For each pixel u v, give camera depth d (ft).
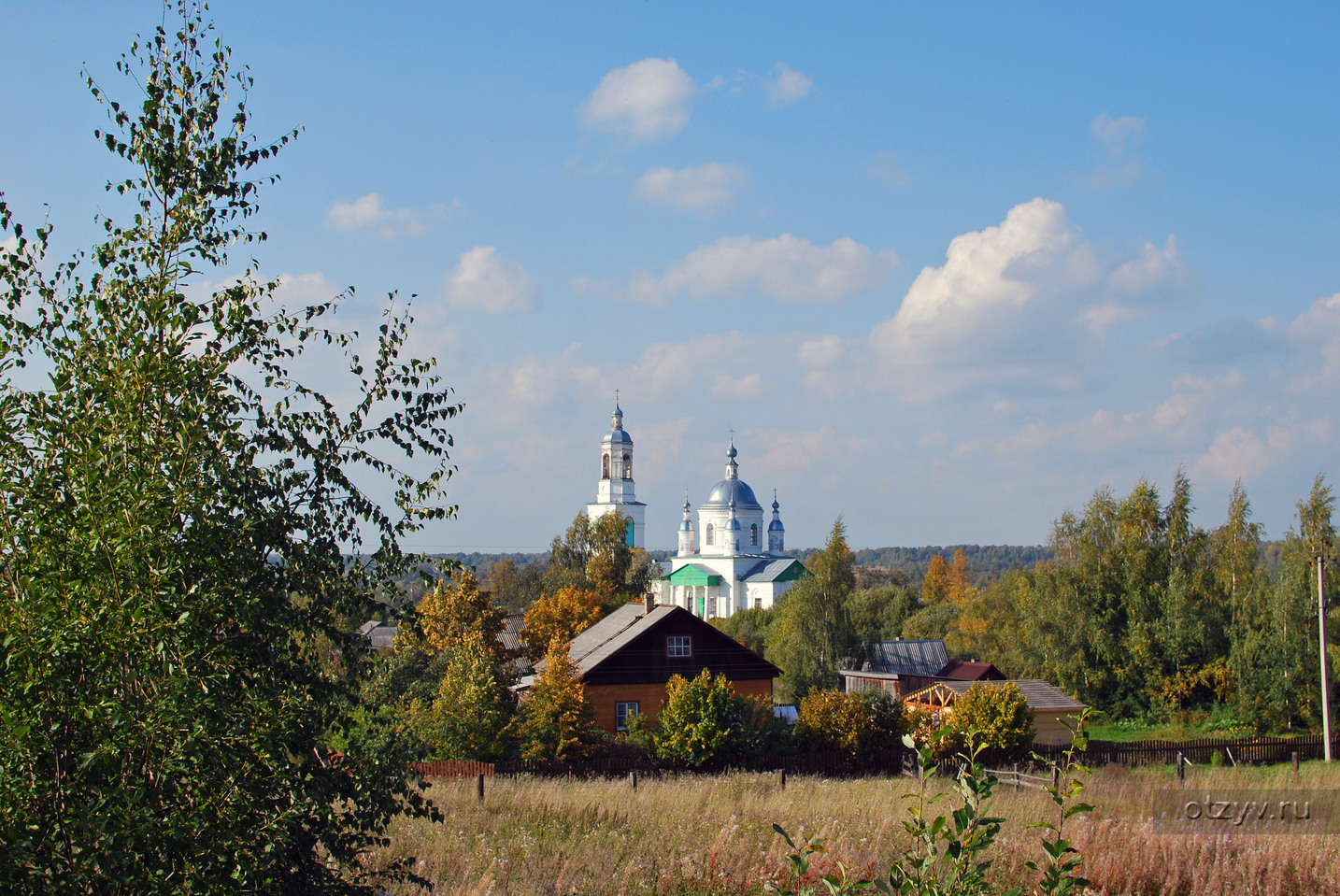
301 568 20.93
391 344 22.93
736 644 130.72
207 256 21.57
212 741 18.22
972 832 17.21
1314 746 105.60
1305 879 35.12
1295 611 144.66
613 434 413.59
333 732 21.40
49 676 17.88
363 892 21.49
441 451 23.12
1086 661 168.66
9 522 18.53
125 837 17.13
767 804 55.21
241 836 19.10
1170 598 161.17
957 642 251.39
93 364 19.80
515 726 95.61
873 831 41.45
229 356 21.21
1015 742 92.94
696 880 34.17
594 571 268.41
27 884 17.42
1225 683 156.97
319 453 21.79
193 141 21.33
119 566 18.38
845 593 195.52
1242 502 164.04
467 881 32.37
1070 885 17.83
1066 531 176.35
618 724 125.39
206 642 19.10
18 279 20.22
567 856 37.70
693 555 386.32
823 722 97.86
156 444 19.25
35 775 17.87
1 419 18.88
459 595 144.15
